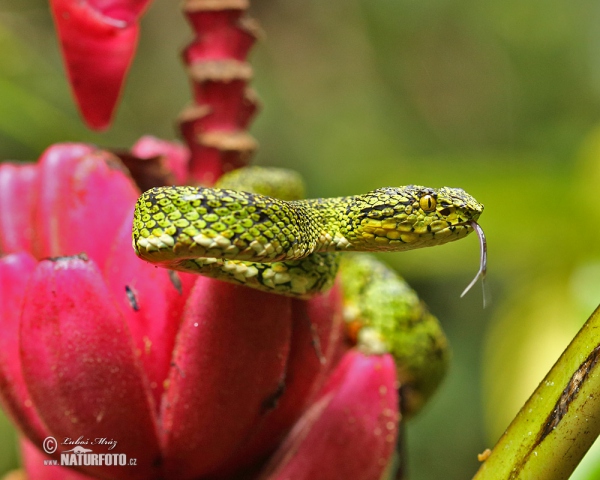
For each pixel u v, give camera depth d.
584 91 1.61
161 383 0.49
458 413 1.32
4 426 0.88
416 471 1.28
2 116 0.68
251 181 0.55
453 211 0.52
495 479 0.46
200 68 0.55
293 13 1.71
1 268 0.50
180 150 0.58
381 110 1.65
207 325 0.48
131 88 1.50
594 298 0.72
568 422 0.46
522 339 0.75
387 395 0.50
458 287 1.40
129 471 0.50
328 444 0.50
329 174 1.46
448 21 1.67
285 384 0.50
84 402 0.48
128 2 0.51
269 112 1.55
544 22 1.62
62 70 1.29
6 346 0.50
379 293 0.56
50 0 0.51
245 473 0.51
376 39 1.69
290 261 0.49
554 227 0.78
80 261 0.48
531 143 1.60
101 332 0.48
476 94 1.68
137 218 0.48
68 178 0.51
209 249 0.47
